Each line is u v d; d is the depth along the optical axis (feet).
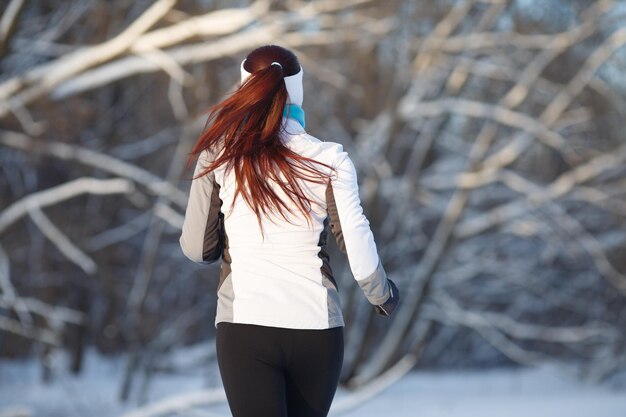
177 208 207.31
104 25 179.83
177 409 115.34
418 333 255.91
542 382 284.61
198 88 182.91
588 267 272.72
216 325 32.19
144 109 237.86
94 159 161.58
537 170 259.80
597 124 233.35
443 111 215.31
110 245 241.96
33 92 155.53
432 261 224.53
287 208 31.71
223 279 32.50
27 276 232.12
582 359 297.94
